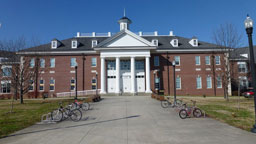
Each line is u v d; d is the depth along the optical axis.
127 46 33.31
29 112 15.12
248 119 11.11
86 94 34.75
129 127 9.34
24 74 22.05
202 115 12.55
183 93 35.47
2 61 21.33
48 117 12.36
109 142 6.93
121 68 36.22
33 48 28.88
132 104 18.94
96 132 8.43
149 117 12.04
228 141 6.88
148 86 33.16
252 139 7.10
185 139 7.20
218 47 25.22
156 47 33.47
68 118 11.90
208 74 35.97
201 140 7.05
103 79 33.22
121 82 35.75
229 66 24.36
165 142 6.86
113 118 11.84
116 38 34.12
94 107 17.02
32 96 34.91
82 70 35.88
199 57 36.41
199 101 22.48
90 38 41.50
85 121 11.02
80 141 7.11
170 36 42.12
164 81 35.56
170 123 10.19
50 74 35.59
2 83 33.91
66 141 7.13
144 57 34.62
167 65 35.97
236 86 35.94
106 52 33.66
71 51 35.91
